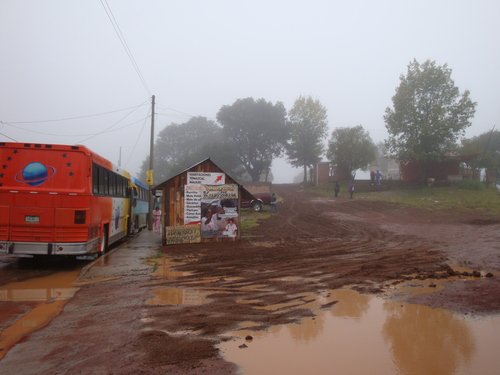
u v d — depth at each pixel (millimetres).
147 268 12133
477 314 7043
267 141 68000
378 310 7426
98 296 8727
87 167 12500
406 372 4902
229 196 18359
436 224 23547
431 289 8930
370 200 36562
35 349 5656
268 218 28125
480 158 51375
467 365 5086
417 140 44156
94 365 5090
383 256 13828
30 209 12008
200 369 4961
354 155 51031
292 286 9461
